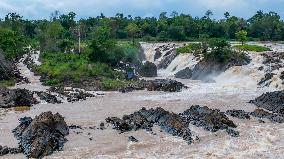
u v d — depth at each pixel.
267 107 59.09
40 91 71.75
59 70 85.75
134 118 51.00
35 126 43.75
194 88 78.31
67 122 51.81
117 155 40.50
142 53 136.62
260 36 170.12
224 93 71.06
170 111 57.16
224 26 174.50
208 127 48.44
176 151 41.59
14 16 183.62
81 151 41.59
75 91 73.69
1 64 84.12
